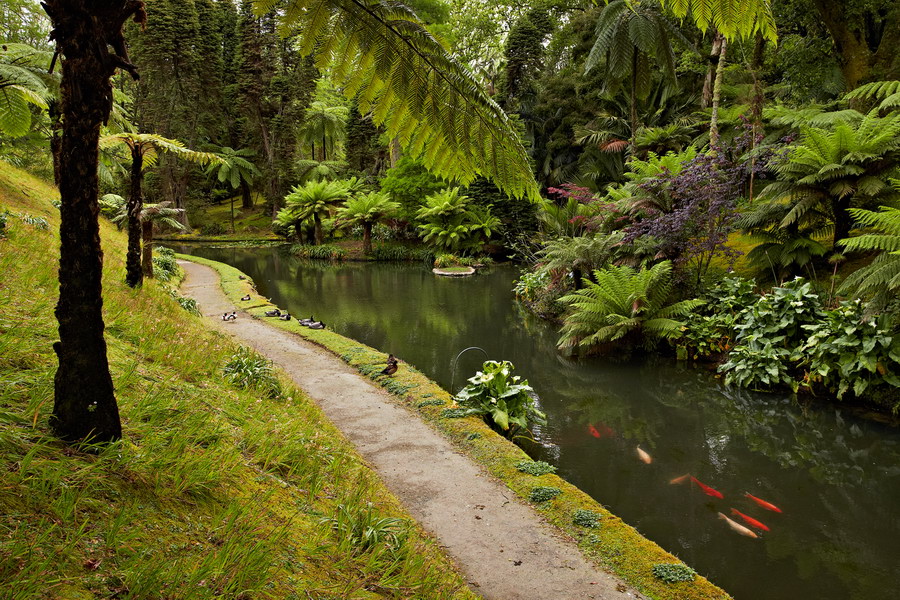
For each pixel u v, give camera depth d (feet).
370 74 6.52
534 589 9.77
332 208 96.73
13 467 5.53
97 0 5.63
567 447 18.90
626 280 30.07
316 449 12.37
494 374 19.97
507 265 78.64
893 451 17.89
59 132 30.42
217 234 119.14
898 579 11.61
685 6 5.45
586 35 77.41
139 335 15.40
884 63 36.14
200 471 7.42
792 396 22.66
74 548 4.85
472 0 107.86
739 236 39.24
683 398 23.80
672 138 64.85
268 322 34.91
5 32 45.98
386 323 40.37
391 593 7.27
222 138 137.49
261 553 5.99
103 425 6.72
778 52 45.70
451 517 12.27
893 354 19.69
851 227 27.89
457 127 6.72
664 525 13.93
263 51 115.34
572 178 86.07
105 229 47.60
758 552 12.73
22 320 10.04
